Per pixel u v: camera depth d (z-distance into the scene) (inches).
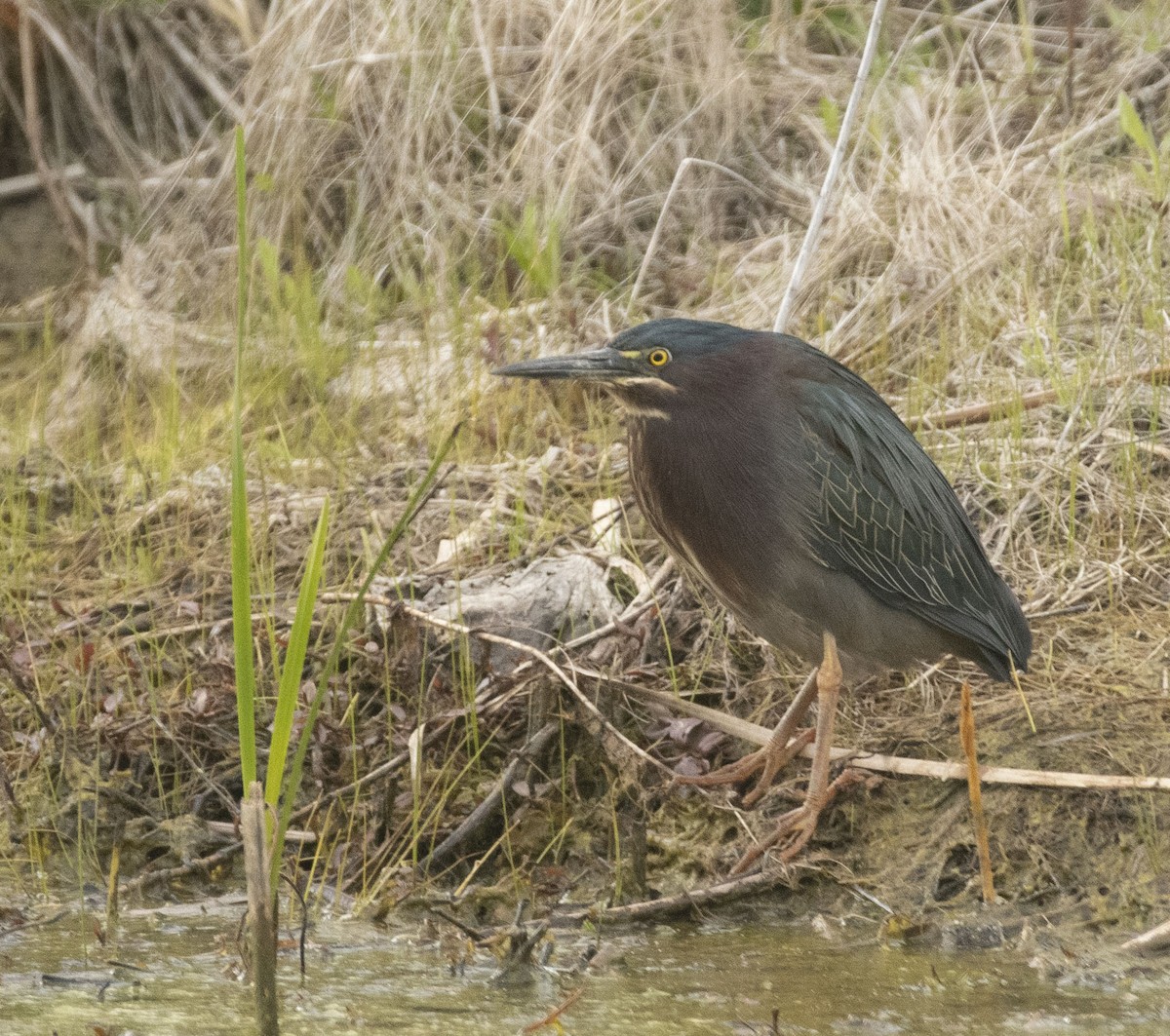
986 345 484.1
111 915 325.7
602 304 547.5
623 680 356.5
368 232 601.0
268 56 628.7
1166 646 363.6
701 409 330.6
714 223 585.0
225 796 358.9
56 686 392.5
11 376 594.9
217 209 628.7
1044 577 392.5
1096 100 585.6
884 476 334.3
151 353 570.6
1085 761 331.0
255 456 490.0
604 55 602.5
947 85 597.9
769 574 331.9
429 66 615.5
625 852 330.6
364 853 337.4
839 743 352.5
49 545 462.0
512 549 419.2
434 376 523.8
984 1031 257.0
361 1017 271.0
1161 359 453.4
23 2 658.8
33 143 657.0
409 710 366.6
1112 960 287.0
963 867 323.0
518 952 290.4
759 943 306.8
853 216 550.0
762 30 637.3
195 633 408.5
